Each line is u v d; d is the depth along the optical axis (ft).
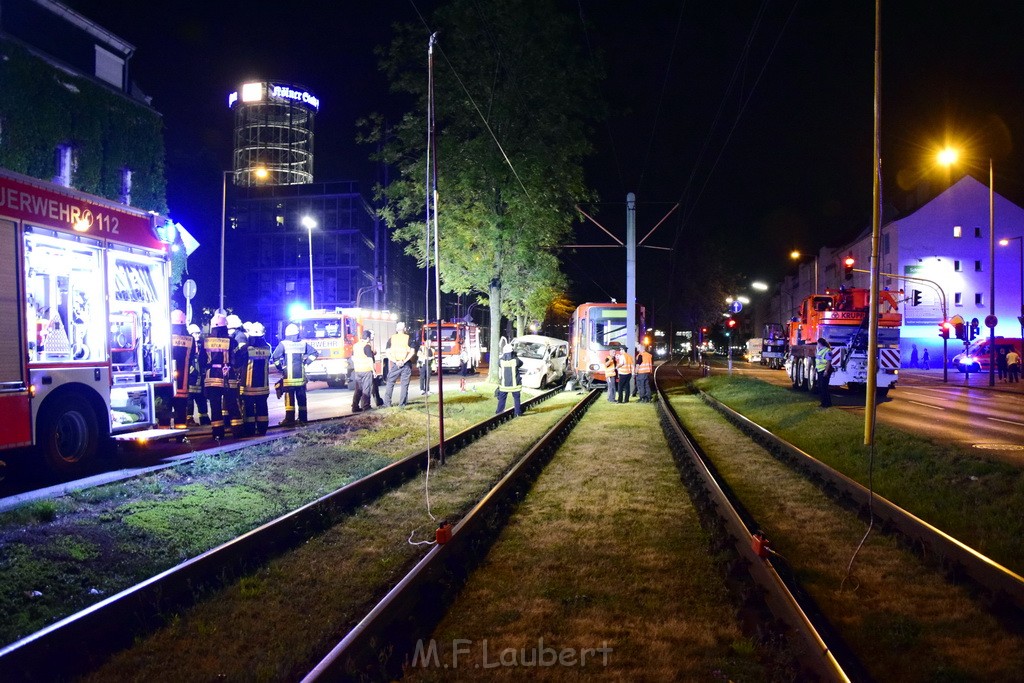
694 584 19.85
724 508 26.89
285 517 24.47
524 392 96.63
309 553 23.03
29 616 17.43
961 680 14.43
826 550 23.56
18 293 29.81
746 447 47.16
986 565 19.61
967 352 148.87
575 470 37.78
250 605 18.44
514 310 123.65
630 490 32.60
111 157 95.25
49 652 14.51
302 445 42.22
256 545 22.52
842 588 19.90
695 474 34.32
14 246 29.73
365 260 257.34
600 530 25.61
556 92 80.89
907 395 91.91
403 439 48.78
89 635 15.58
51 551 21.42
